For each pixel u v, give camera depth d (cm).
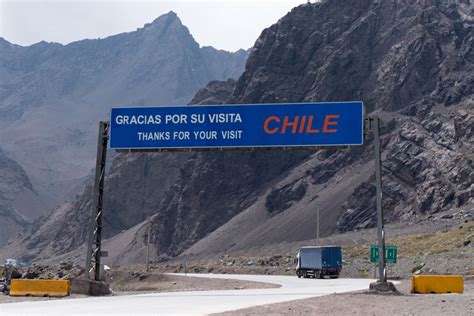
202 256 17050
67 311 2558
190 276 8050
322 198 16738
